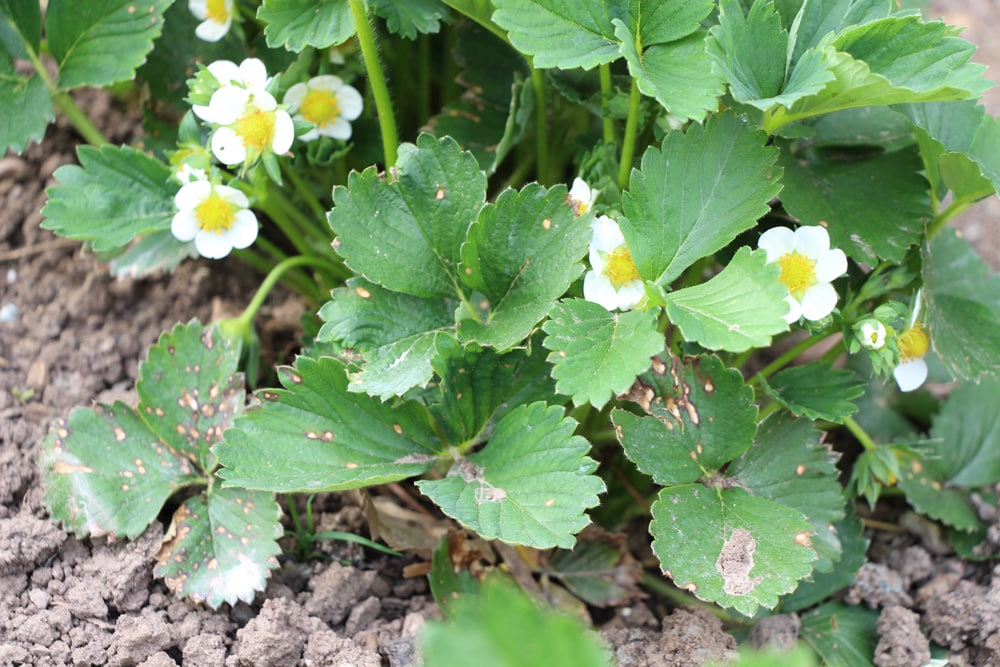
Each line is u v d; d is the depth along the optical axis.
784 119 0.79
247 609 0.81
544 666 0.59
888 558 0.86
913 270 0.81
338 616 0.81
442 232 0.79
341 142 0.85
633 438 0.78
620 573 0.83
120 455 0.82
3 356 0.88
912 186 0.81
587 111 0.87
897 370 0.81
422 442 0.79
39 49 0.85
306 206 0.89
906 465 0.86
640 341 0.75
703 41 0.77
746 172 0.78
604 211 0.80
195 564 0.80
